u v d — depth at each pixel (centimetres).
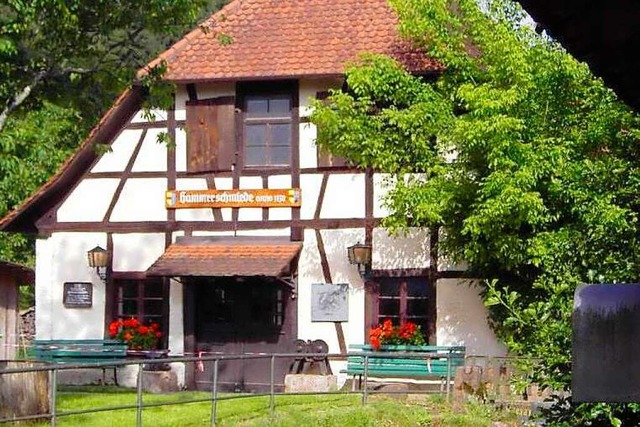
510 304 729
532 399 1498
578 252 696
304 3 2103
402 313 1931
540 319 685
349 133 1800
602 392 410
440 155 1805
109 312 2062
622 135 869
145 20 1639
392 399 1628
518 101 1684
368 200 1953
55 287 2094
